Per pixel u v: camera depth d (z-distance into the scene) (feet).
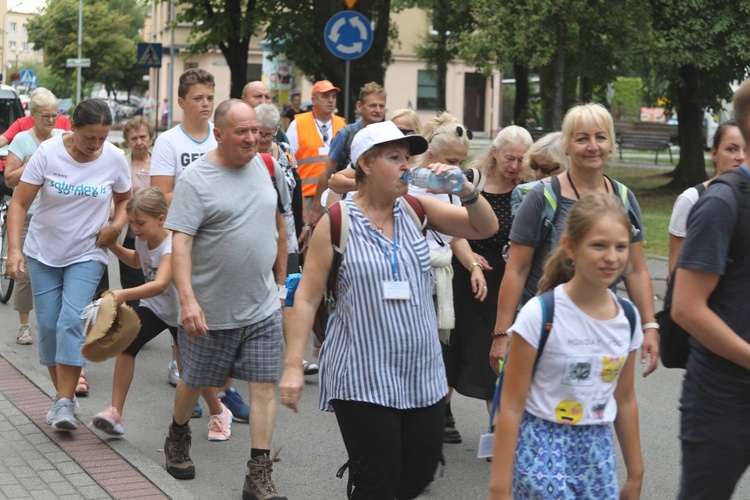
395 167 15.20
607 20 69.56
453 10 96.07
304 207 38.06
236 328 20.13
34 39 254.06
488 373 22.90
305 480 21.89
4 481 20.42
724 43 81.10
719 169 22.18
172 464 21.72
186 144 25.34
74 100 201.87
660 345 16.02
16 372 29.12
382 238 15.37
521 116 106.42
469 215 15.75
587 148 18.57
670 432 25.91
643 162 140.26
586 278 13.01
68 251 23.93
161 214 22.90
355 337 15.24
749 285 13.34
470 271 22.54
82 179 23.85
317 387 29.68
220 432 24.57
